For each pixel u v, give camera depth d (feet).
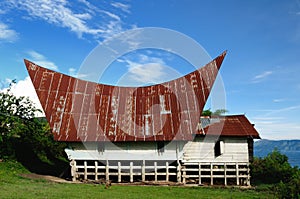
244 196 63.87
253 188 74.13
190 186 76.33
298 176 62.13
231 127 87.10
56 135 82.38
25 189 61.11
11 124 100.32
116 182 79.77
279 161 96.12
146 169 81.00
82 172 81.51
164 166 80.74
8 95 101.50
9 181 69.97
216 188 74.33
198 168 81.82
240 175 80.07
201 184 79.20
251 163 87.97
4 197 51.70
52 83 93.76
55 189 63.98
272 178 89.56
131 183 78.38
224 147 84.28
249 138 85.46
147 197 59.93
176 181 81.25
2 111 99.55
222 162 81.76
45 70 96.63
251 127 87.35
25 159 97.19
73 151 82.38
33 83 92.84
